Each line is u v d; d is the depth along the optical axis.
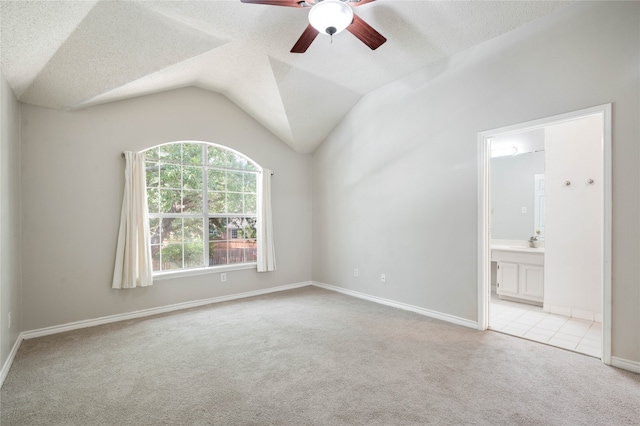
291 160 5.25
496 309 4.00
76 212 3.38
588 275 3.56
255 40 3.11
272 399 2.02
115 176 3.61
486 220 3.20
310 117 4.57
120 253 3.56
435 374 2.31
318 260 5.38
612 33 2.40
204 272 4.27
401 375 2.30
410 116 3.85
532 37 2.81
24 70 2.55
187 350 2.78
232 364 2.51
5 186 2.53
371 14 2.77
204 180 4.41
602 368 2.38
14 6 1.90
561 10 2.64
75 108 3.33
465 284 3.32
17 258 2.94
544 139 3.97
